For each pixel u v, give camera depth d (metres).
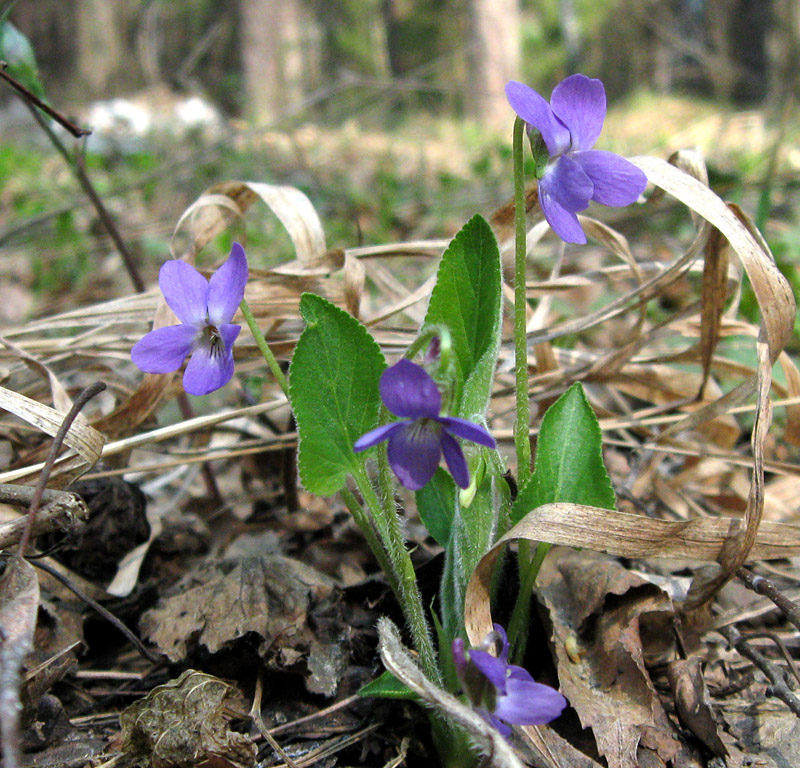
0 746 0.11
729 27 1.41
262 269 0.19
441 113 1.42
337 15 1.75
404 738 0.14
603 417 0.21
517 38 1.42
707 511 0.21
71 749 0.14
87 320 0.21
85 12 1.54
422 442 0.11
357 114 1.09
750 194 0.47
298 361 0.12
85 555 0.17
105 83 1.47
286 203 0.21
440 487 0.15
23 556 0.13
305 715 0.14
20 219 0.49
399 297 0.22
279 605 0.15
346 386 0.12
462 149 0.97
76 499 0.13
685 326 0.21
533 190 0.19
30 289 0.42
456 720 0.11
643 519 0.13
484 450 0.13
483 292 0.13
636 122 1.07
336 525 0.20
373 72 1.88
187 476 0.23
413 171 0.77
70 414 0.13
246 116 1.03
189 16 1.54
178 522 0.20
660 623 0.15
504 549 0.14
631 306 0.19
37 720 0.14
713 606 0.17
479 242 0.13
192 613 0.15
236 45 1.55
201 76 1.39
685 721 0.14
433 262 0.36
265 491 0.23
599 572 0.15
